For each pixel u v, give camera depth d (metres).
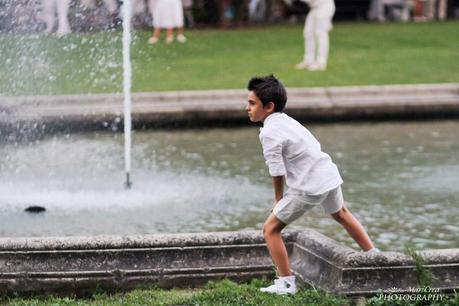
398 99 35.12
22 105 33.06
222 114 33.81
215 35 52.53
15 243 14.63
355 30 55.50
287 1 62.00
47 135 32.56
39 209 21.77
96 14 42.44
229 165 27.52
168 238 14.97
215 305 13.54
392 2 65.00
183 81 38.41
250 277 15.02
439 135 32.53
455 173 26.38
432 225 20.73
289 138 14.01
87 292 14.57
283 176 14.05
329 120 34.62
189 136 32.44
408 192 24.05
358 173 26.39
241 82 38.06
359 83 37.59
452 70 41.19
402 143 31.03
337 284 13.93
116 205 22.41
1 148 30.09
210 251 15.03
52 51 41.06
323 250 14.66
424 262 13.97
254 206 22.36
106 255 14.71
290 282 14.11
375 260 13.94
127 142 24.81
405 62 43.22
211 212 21.80
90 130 33.09
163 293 14.38
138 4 52.28
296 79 38.50
